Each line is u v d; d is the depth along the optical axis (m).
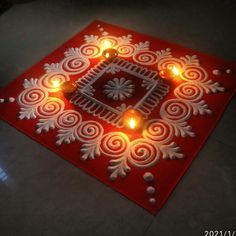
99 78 0.77
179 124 0.65
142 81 0.74
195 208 0.53
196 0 1.00
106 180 0.58
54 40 0.92
